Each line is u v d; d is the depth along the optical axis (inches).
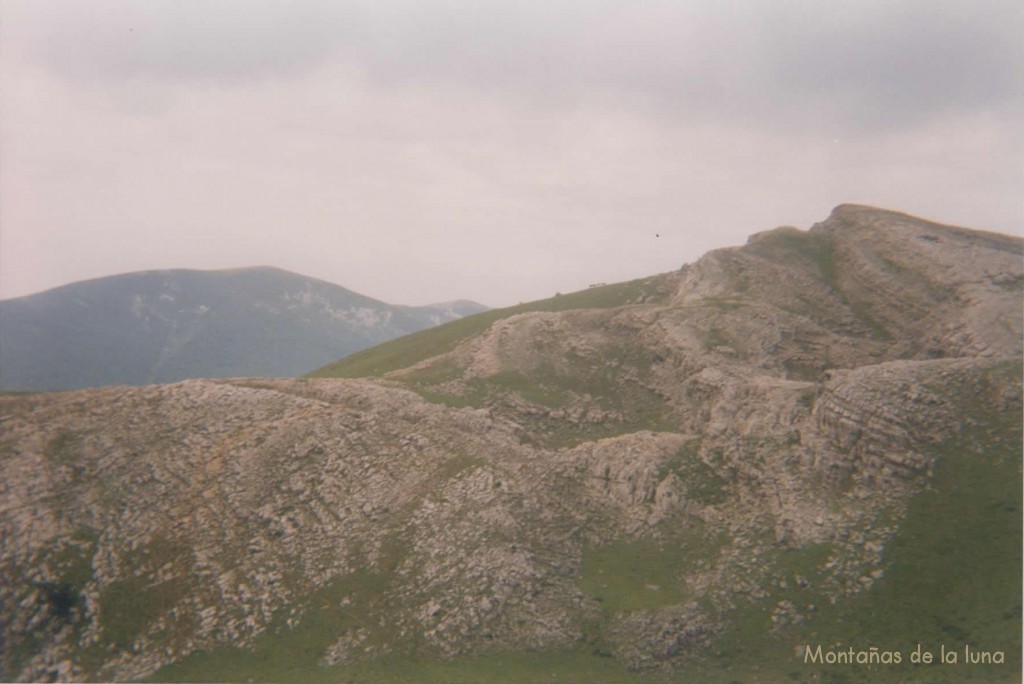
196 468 3481.8
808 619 2876.5
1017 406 3351.4
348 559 3198.8
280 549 3233.3
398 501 3388.3
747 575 3065.9
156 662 2856.8
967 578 2837.1
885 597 2871.6
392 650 2883.9
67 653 2878.9
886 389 3486.7
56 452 3474.4
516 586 3070.9
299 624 2992.1
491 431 3757.4
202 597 3065.9
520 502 3361.2
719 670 2753.4
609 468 3570.4
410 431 3703.3
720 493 3432.6
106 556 3166.8
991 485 3100.4
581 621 2987.2
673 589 3078.2
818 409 3531.0
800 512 3230.8
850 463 3326.8
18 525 3191.4
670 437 3718.0
